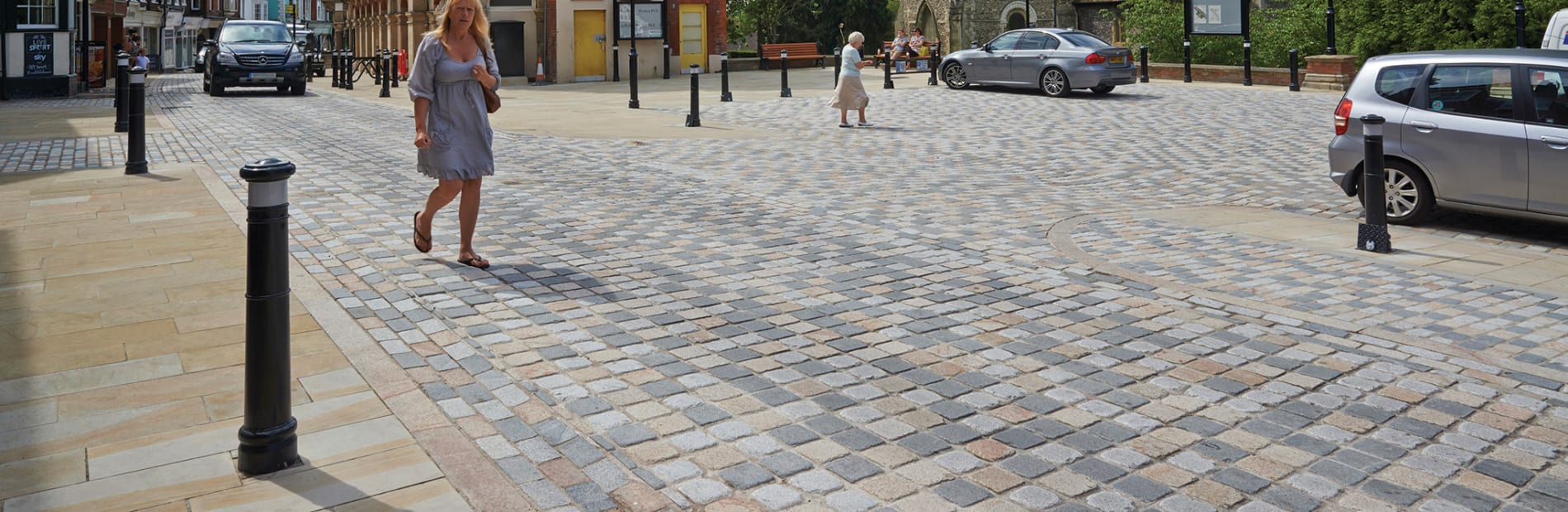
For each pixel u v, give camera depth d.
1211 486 4.02
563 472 4.04
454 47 6.91
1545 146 8.52
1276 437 4.49
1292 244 8.43
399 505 3.72
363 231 8.38
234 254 7.43
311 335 5.61
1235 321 6.19
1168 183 11.86
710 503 3.83
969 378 5.18
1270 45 37.72
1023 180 11.99
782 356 5.48
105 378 4.99
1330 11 24.75
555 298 6.50
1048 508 3.82
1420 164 9.23
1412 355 5.60
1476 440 4.47
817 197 10.45
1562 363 5.57
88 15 32.19
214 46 28.23
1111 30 56.00
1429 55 9.45
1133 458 4.26
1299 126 17.12
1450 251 8.30
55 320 5.88
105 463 4.05
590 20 36.28
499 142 15.04
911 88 26.02
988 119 18.89
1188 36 27.55
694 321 6.08
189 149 14.00
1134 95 23.31
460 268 7.19
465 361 5.32
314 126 17.67
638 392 4.92
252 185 3.82
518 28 36.38
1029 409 4.79
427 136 6.85
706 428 4.52
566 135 16.17
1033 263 7.61
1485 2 31.91
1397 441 4.46
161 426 4.42
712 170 12.41
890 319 6.18
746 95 25.25
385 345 5.55
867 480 4.04
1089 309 6.42
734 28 60.00
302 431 4.36
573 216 9.19
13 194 9.91
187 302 6.24
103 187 10.34
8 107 23.00
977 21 56.88
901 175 12.24
